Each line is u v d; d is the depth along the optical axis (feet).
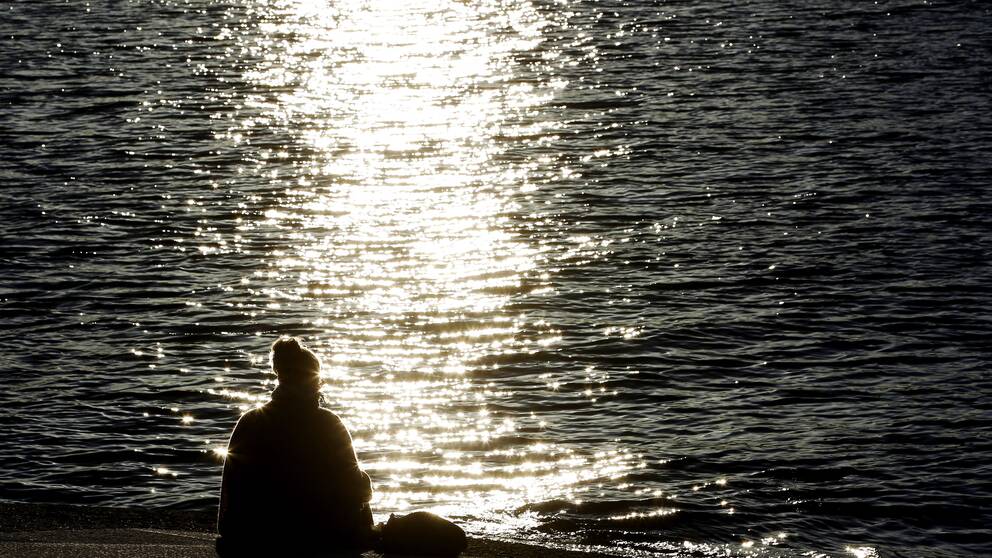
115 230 119.34
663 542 58.39
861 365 84.43
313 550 30.89
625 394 80.18
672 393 80.28
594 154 151.12
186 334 92.17
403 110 181.68
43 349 87.97
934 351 86.74
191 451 70.44
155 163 147.43
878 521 61.31
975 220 117.39
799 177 135.44
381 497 64.75
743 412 76.59
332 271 108.68
